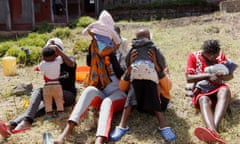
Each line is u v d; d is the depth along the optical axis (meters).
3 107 5.40
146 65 4.28
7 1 13.64
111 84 4.71
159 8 15.88
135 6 16.19
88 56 4.87
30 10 14.59
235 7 12.17
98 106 4.66
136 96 4.41
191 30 10.58
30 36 10.82
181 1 15.78
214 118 4.26
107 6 17.69
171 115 4.81
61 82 5.05
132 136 4.32
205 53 4.70
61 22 15.86
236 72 6.38
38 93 4.75
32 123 4.72
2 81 6.78
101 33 4.66
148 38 4.59
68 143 4.19
